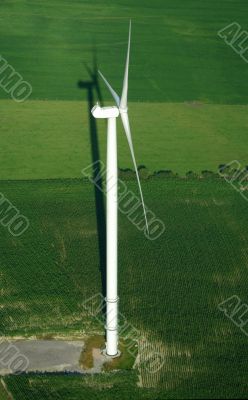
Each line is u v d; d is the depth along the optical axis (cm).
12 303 4272
